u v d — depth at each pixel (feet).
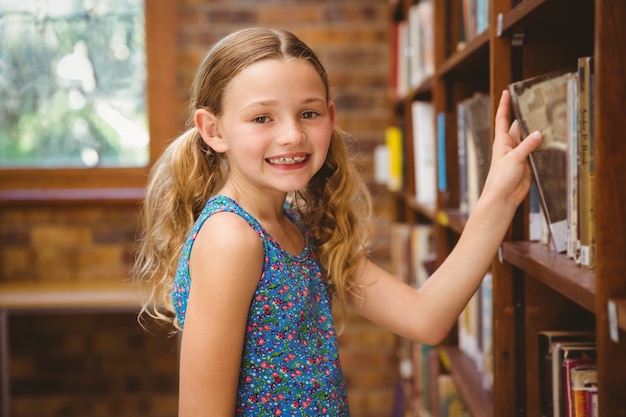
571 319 4.28
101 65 10.89
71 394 11.09
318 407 3.80
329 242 4.21
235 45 3.68
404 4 9.45
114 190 10.91
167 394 11.16
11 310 9.21
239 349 3.56
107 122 10.96
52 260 10.94
